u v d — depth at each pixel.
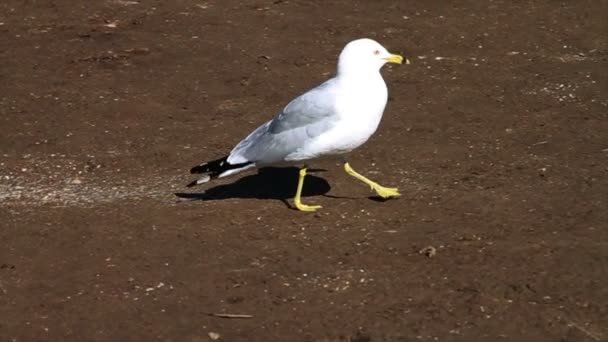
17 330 10.59
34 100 16.81
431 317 10.58
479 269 11.41
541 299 10.80
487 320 10.49
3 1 21.27
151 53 18.77
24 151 15.00
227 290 11.19
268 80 17.55
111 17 20.53
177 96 16.97
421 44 19.05
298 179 13.98
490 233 12.19
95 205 13.32
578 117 15.85
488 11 20.67
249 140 12.94
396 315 10.62
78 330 10.57
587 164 14.11
